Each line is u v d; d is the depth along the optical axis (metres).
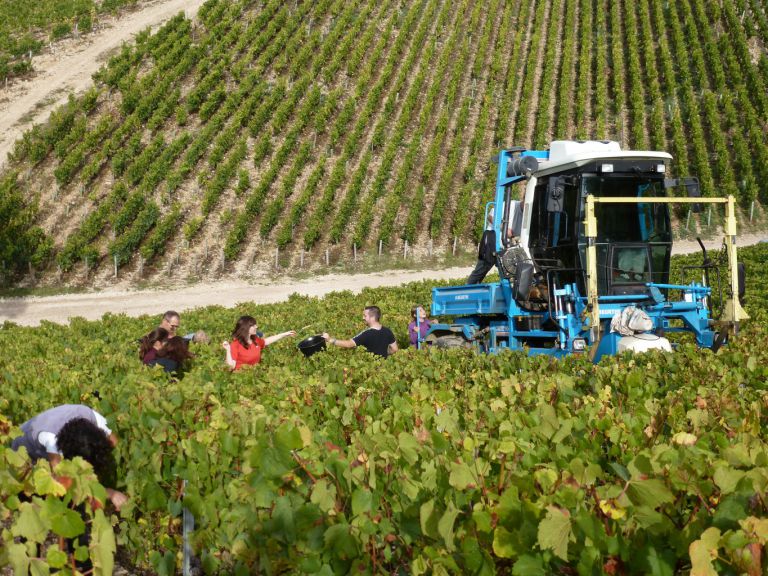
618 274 10.42
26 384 7.29
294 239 35.59
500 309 11.61
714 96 46.03
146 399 5.25
